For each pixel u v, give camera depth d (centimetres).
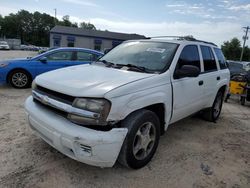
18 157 323
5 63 722
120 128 269
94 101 256
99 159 259
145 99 296
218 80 506
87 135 250
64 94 272
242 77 831
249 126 563
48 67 753
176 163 343
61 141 264
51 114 285
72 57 781
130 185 284
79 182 282
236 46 6906
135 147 302
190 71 346
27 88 746
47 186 271
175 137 440
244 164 362
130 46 423
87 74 320
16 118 466
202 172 326
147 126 312
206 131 488
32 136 388
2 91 691
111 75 315
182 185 293
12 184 269
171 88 346
